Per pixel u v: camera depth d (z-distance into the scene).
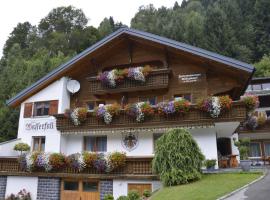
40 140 21.84
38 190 19.25
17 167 20.03
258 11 78.00
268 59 61.97
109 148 20.05
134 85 20.64
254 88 38.78
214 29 73.19
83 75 23.05
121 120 19.42
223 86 19.80
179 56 20.98
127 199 13.73
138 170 16.88
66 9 100.38
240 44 73.50
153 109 18.84
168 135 14.72
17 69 56.12
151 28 91.19
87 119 20.31
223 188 12.10
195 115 17.95
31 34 95.38
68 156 18.95
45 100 22.34
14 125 36.00
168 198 11.59
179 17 98.38
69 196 18.67
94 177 17.75
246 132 31.00
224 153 21.70
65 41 80.12
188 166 14.03
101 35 83.00
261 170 17.20
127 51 22.69
